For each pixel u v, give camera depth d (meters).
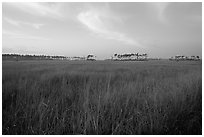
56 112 2.63
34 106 2.88
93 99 3.30
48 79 5.75
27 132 2.29
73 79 6.07
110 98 3.14
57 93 3.94
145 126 2.33
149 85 4.77
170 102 3.04
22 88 4.10
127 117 2.56
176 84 4.71
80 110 2.72
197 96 3.41
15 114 2.56
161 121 2.38
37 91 3.80
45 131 2.27
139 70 10.33
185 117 2.67
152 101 3.09
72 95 3.85
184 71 9.14
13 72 7.35
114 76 6.91
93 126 2.29
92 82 5.27
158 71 9.40
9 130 2.33
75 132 2.29
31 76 6.46
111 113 2.68
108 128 2.38
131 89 3.98
